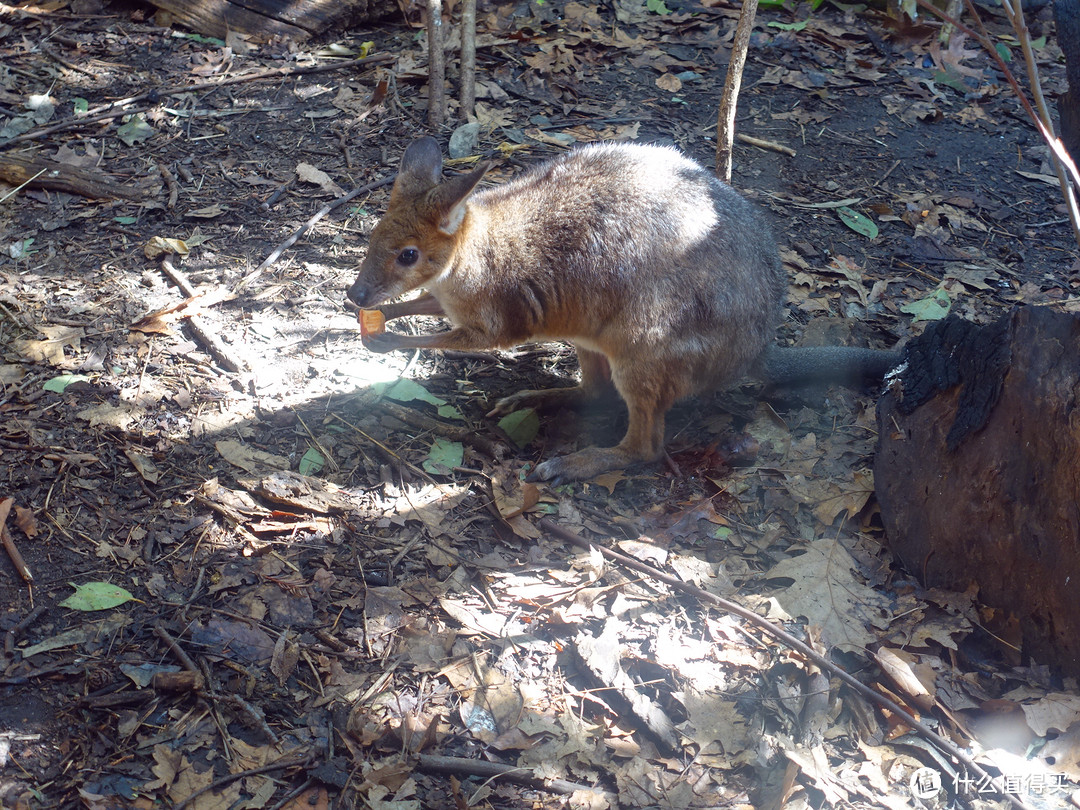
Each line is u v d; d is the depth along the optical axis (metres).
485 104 1.64
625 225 1.12
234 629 0.96
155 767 0.86
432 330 1.31
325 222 1.41
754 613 1.01
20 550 0.99
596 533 1.10
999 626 1.02
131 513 1.04
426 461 1.14
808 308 1.36
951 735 0.95
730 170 1.38
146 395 1.14
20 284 1.26
